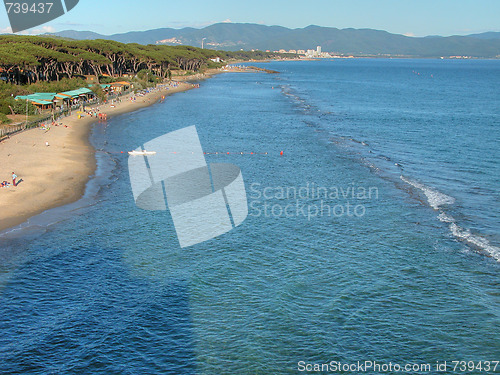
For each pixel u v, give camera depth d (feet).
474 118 297.12
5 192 124.06
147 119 270.87
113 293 78.54
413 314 73.77
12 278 81.82
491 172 157.69
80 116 264.11
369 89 541.34
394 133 236.84
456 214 116.78
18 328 68.33
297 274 86.02
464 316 73.15
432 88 566.36
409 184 142.31
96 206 118.42
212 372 61.00
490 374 60.59
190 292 79.46
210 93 446.19
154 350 64.90
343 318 72.59
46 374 59.57
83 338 66.74
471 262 90.68
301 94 461.78
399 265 89.61
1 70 326.85
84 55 419.74
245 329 69.67
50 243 95.81
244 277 84.74
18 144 181.98
